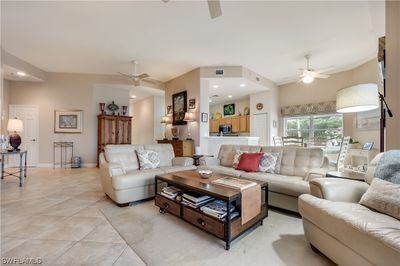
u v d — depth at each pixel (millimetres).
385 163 1738
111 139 6215
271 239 1921
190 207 2123
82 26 3428
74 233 1993
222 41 3945
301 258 1625
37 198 3062
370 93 2092
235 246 1795
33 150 5945
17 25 3402
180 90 6125
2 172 4336
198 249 1742
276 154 3139
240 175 2963
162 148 3906
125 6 2869
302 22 3277
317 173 2428
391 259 1042
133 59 4918
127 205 2797
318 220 1562
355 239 1239
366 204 1548
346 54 4547
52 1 2775
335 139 5398
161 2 2777
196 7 2887
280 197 2574
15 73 5195
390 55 2160
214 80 5512
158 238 1918
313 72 4363
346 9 2926
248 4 2824
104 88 6562
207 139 5434
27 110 5914
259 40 3896
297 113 6379
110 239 1890
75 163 5895
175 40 3914
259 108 6836
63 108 6074
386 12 2205
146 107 8531
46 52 4547
